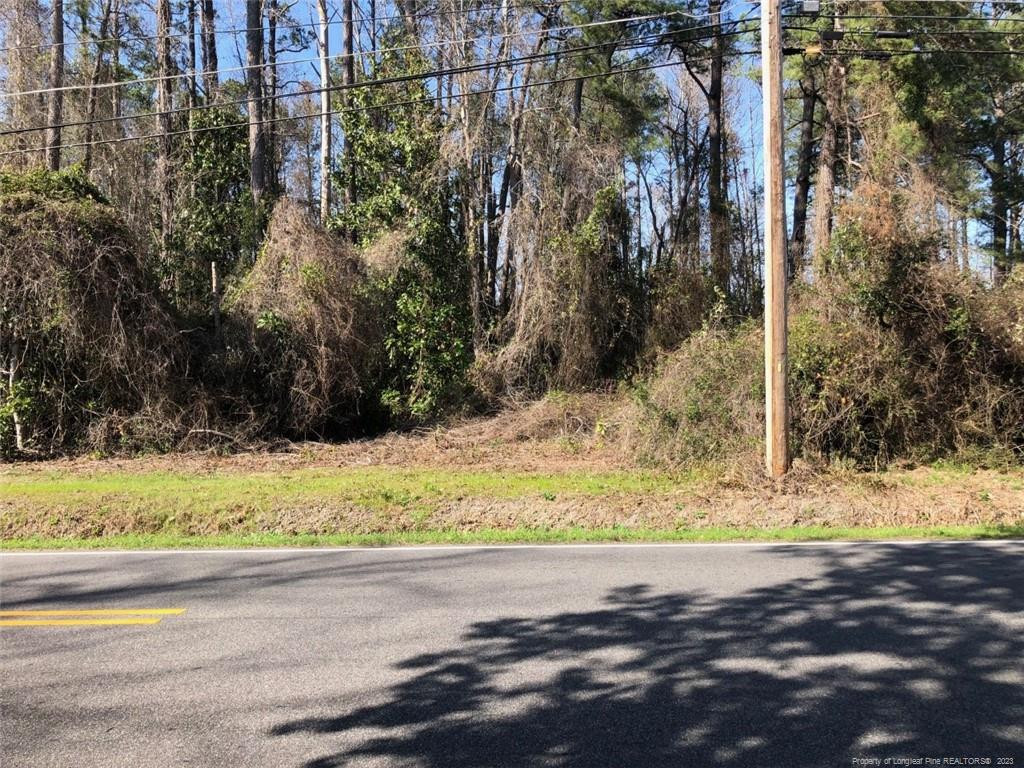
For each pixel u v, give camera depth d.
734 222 26.41
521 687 4.77
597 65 25.53
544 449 16.98
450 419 19.25
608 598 6.72
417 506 11.00
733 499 11.30
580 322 20.22
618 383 20.45
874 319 15.16
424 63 20.75
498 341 21.00
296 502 11.02
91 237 15.81
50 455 15.64
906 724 4.25
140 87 30.23
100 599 6.90
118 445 16.08
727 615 6.17
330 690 4.77
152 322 16.47
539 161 20.66
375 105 20.23
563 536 9.71
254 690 4.77
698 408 14.76
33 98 26.84
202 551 9.05
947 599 6.59
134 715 4.44
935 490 11.97
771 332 12.05
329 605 6.61
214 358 17.73
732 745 4.02
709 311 20.83
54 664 5.24
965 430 14.90
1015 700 4.54
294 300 17.66
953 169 23.44
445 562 8.30
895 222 15.24
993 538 9.41
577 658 5.26
